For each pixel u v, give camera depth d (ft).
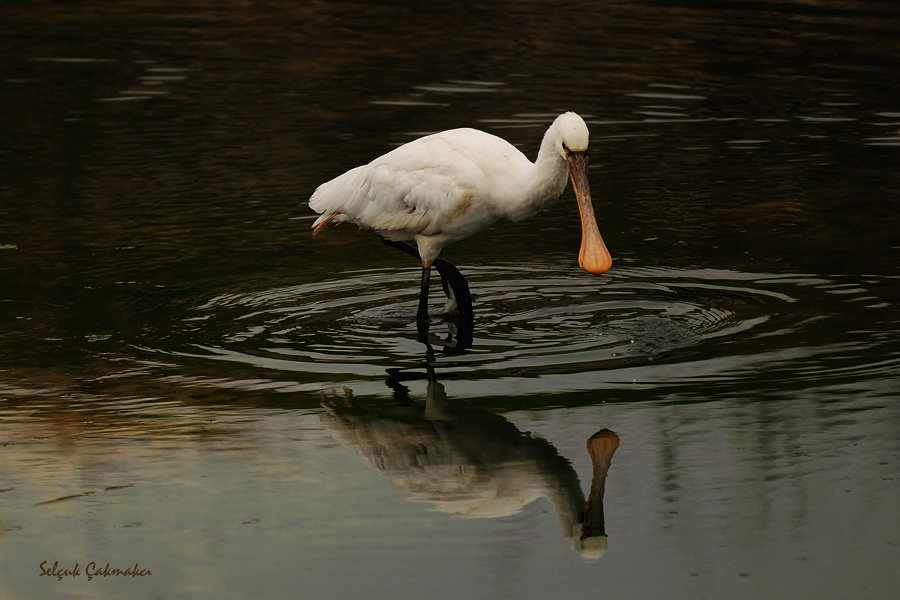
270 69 82.74
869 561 26.18
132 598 25.30
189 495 29.73
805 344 38.32
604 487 29.81
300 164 61.98
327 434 32.99
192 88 77.56
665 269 46.78
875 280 44.60
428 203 41.37
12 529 28.12
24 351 38.99
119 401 35.09
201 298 44.42
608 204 55.93
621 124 69.31
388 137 66.03
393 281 46.65
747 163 61.77
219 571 26.18
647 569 26.08
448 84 78.07
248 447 32.24
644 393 35.01
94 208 55.42
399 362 37.93
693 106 72.90
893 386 34.88
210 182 59.36
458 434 32.83
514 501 29.35
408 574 25.96
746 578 25.59
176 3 104.58
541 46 88.58
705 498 29.14
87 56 85.76
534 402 34.63
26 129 68.23
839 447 31.35
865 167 60.44
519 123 68.18
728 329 39.99
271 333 40.75
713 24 95.30
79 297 44.37
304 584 25.63
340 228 53.78
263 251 50.11
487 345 39.29
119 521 28.53
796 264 46.83
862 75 79.46
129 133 67.72
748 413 33.47
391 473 30.81
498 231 53.16
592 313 42.16
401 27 95.25
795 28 93.71
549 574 25.90
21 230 52.19
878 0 102.94
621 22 96.43
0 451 31.91
